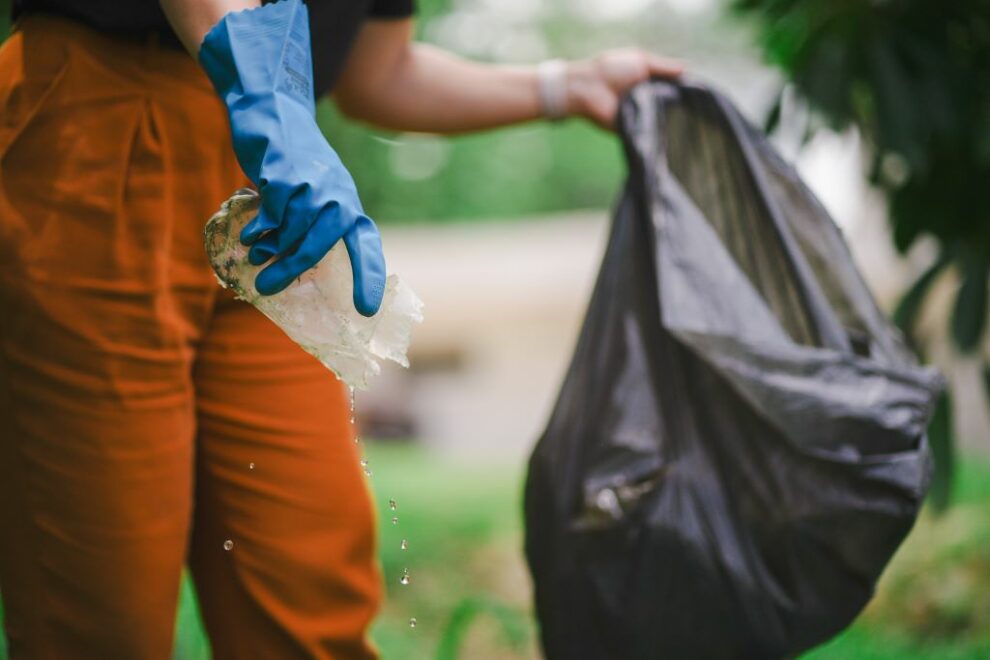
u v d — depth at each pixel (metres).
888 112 3.66
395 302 1.51
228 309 2.04
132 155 1.86
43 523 1.90
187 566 2.16
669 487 2.22
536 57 26.11
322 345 1.52
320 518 2.09
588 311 2.36
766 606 2.19
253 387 2.05
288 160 1.41
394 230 22.77
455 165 24.19
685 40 24.73
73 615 1.92
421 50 2.55
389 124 2.57
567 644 2.27
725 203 2.41
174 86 1.88
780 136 3.78
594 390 2.31
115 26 1.84
